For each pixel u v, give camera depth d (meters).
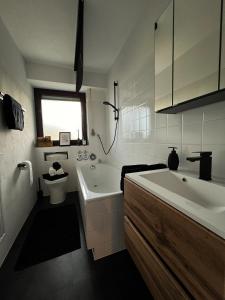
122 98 2.12
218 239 0.40
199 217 0.47
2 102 1.38
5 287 1.03
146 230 0.78
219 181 0.82
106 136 2.95
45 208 2.18
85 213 1.21
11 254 1.32
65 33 1.71
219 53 0.71
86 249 1.36
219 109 0.86
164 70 1.09
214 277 0.42
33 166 2.42
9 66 1.60
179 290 0.56
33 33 1.70
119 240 1.29
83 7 1.34
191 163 1.06
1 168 1.30
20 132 1.84
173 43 1.00
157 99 1.16
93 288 1.01
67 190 2.77
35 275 1.11
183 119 1.11
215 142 0.89
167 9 1.04
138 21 1.58
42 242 1.46
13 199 1.53
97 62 2.38
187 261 0.51
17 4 1.33
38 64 2.33
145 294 0.97
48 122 2.80
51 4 1.34
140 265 0.85
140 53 1.59
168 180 1.06
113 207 1.25
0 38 1.42
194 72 0.85
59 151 2.70
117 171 2.18
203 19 0.79
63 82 2.47
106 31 1.73
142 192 0.81
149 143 1.53
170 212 0.59
